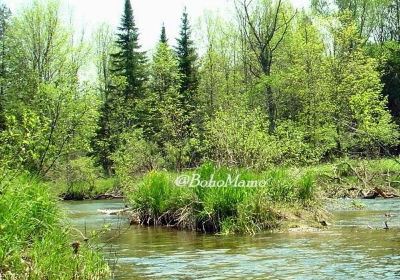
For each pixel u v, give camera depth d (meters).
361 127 38.69
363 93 41.50
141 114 52.50
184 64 55.94
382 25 57.50
